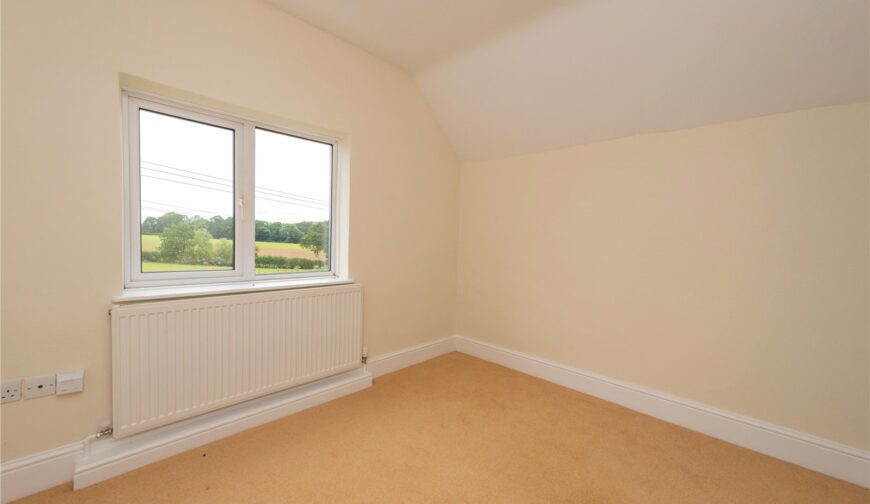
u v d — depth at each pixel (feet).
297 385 7.20
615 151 7.77
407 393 8.09
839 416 5.53
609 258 7.93
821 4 4.63
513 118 8.66
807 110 5.62
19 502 4.53
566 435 6.50
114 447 5.24
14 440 4.62
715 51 5.60
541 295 9.20
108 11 4.96
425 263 10.05
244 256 6.93
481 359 10.50
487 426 6.75
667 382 7.18
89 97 4.88
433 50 7.87
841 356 5.50
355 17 6.78
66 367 4.91
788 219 5.85
